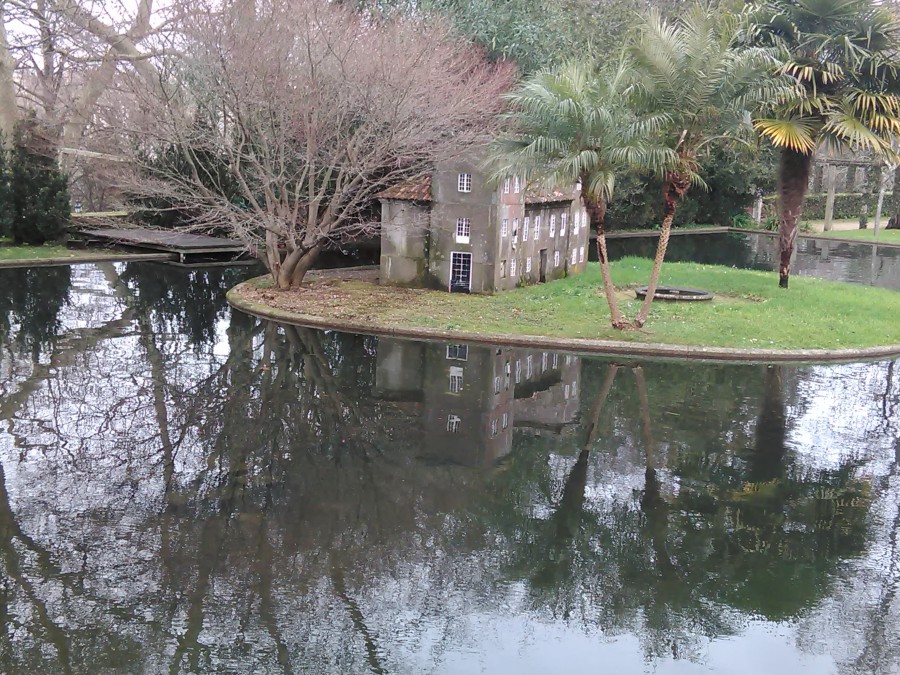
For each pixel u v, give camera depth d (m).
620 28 32.97
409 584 6.66
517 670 5.62
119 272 22.72
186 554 6.94
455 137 18.62
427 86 18.78
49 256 24.39
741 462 9.44
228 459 9.08
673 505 8.27
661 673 5.65
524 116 13.73
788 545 7.51
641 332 14.89
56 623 5.93
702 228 41.53
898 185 40.59
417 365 13.22
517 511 8.02
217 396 11.36
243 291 19.03
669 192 14.38
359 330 15.55
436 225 18.91
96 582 6.46
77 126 27.73
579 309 16.81
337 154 18.11
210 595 6.36
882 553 7.40
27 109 27.58
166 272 22.95
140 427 10.02
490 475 8.87
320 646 5.79
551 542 7.44
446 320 15.83
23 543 7.03
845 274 25.45
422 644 5.88
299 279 19.50
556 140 13.42
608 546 7.41
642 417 10.91
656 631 6.16
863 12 17.34
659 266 14.85
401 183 19.94
